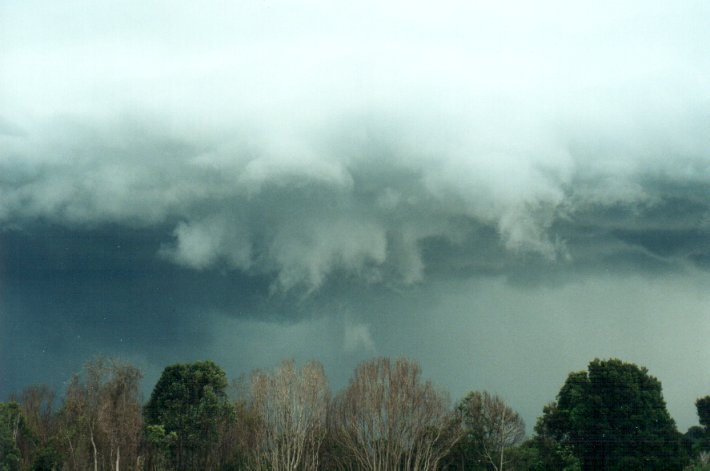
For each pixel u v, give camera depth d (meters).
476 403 121.06
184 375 126.81
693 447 119.00
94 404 109.25
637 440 112.12
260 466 113.12
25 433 109.19
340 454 119.44
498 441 118.25
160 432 117.44
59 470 102.94
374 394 117.69
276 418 115.81
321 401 119.44
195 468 120.81
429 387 119.62
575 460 112.62
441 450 116.69
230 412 123.75
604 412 113.62
